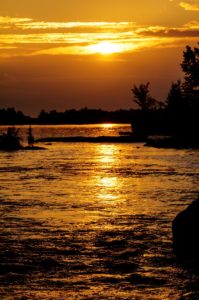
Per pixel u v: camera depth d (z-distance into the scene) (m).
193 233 20.98
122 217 28.94
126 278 18.62
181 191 40.38
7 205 33.16
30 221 27.81
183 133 124.25
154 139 121.56
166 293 17.22
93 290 17.50
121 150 101.44
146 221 27.75
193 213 21.31
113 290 17.50
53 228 26.03
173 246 21.72
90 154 90.69
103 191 40.66
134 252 21.66
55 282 18.25
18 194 38.75
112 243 23.06
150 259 20.72
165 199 35.94
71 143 134.25
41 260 20.61
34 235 24.53
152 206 32.72
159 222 27.47
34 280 18.42
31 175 54.09
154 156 83.88
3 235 24.52
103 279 18.52
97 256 21.16
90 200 35.56
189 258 20.86
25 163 71.00
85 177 52.03
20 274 19.03
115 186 44.06
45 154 91.25
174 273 19.09
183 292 17.31
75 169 61.50
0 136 105.50
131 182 47.25
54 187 43.31
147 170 59.66
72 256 21.16
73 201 35.06
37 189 41.88
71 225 26.78
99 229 25.80
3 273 19.12
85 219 28.39
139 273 19.12
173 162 71.56
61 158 80.75
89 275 18.92
